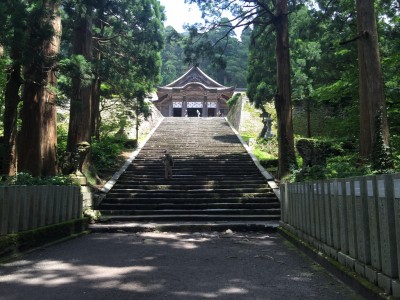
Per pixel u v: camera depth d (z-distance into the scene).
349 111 17.58
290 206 8.95
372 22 10.04
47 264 6.10
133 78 20.97
